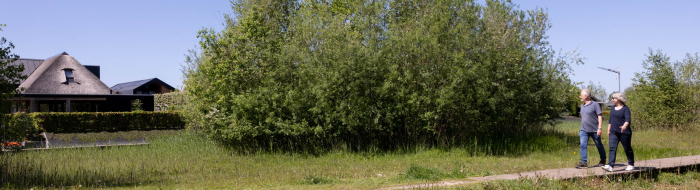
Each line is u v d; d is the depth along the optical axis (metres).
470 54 11.66
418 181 6.89
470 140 11.69
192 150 12.48
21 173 7.58
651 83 19.05
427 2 12.59
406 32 11.91
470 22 11.91
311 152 11.74
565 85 15.40
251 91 12.16
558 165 8.72
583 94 7.81
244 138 12.07
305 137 11.91
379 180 7.10
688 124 18.06
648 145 13.11
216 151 12.11
